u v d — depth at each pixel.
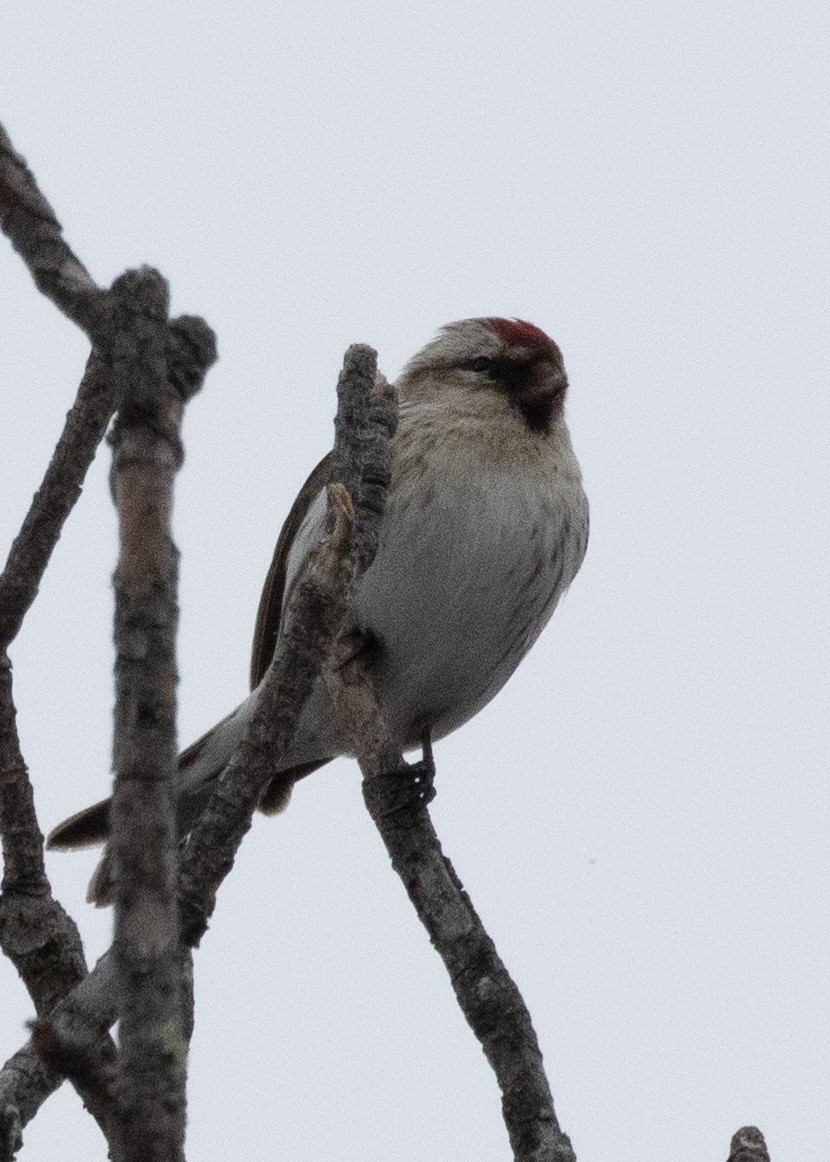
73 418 6.16
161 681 3.65
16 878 6.17
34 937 6.12
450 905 6.71
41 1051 4.60
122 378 3.63
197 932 4.94
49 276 3.92
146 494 3.63
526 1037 6.21
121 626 3.65
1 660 6.32
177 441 3.67
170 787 3.66
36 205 4.01
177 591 3.69
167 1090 3.62
